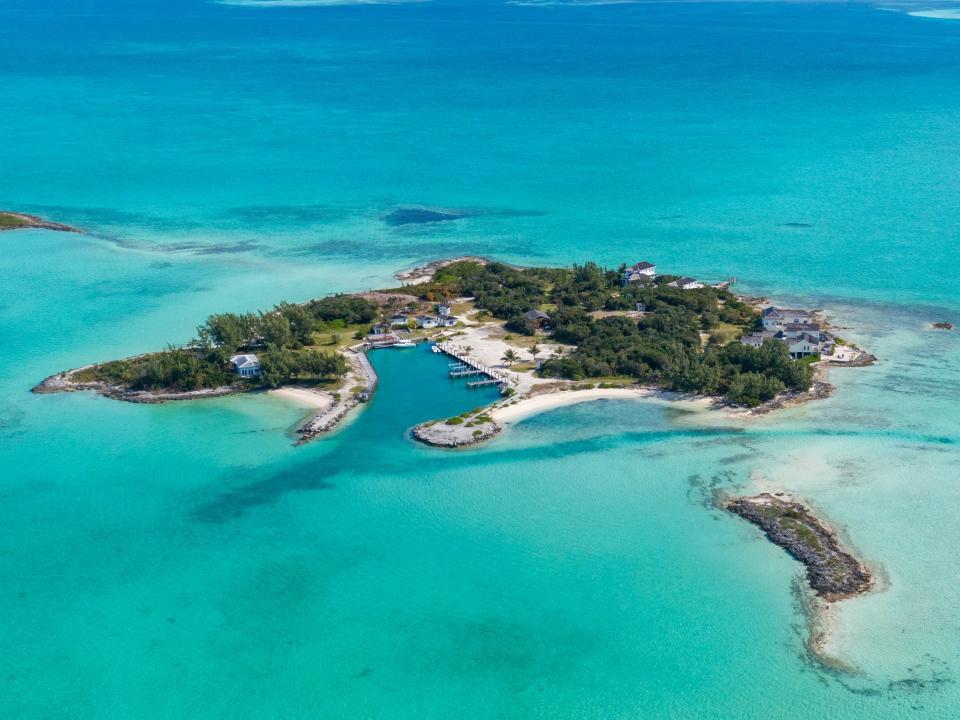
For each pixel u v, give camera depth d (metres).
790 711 84.25
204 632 96.75
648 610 97.38
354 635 95.69
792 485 117.69
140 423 140.25
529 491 119.12
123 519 116.31
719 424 135.38
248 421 140.50
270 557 108.31
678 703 86.06
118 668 92.25
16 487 123.38
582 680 89.06
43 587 104.12
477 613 98.12
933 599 95.94
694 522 111.19
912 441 128.25
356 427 138.38
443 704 87.00
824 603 96.31
